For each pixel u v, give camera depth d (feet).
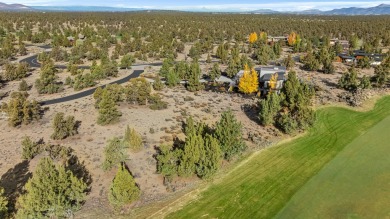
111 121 173.78
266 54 354.74
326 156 138.62
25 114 170.60
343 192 110.52
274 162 135.44
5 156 136.67
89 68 328.90
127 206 106.93
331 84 262.47
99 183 119.55
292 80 193.16
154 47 414.41
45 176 97.55
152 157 138.10
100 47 439.22
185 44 499.92
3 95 228.43
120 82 271.28
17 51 405.39
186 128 156.76
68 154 138.72
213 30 629.10
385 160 131.95
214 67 274.77
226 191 114.73
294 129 164.35
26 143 134.10
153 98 205.05
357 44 461.37
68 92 238.27
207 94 237.86
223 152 134.51
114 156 126.31
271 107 171.12
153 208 106.11
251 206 105.50
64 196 98.94
